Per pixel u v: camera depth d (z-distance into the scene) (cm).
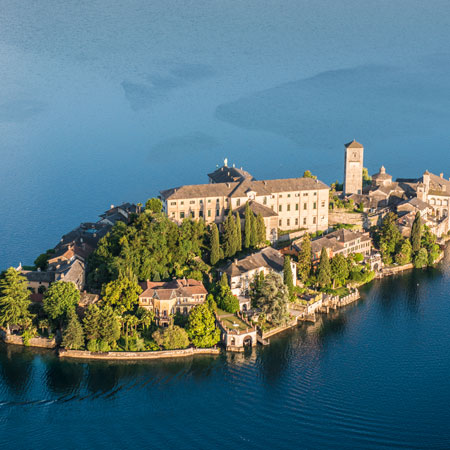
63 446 13375
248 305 17875
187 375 15538
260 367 16000
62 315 16450
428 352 16912
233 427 13988
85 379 15300
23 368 15538
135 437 13650
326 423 14138
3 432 13725
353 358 16562
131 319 16325
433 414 14488
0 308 16450
